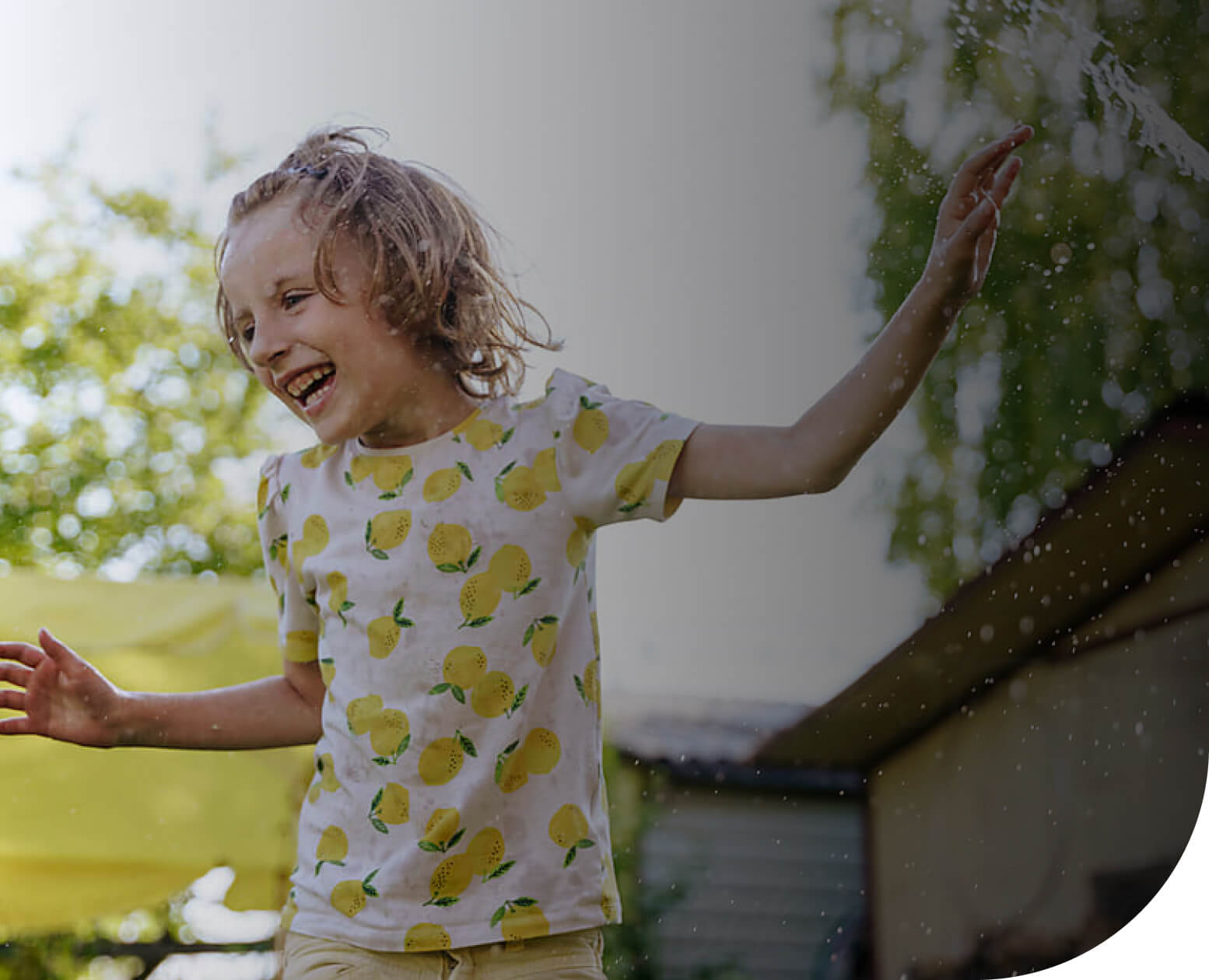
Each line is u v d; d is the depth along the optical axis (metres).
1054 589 3.89
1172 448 3.91
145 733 1.43
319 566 1.35
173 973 3.98
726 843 3.83
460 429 1.36
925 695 3.97
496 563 1.28
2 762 2.48
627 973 3.61
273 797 2.57
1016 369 4.82
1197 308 4.72
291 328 1.36
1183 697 3.78
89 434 6.11
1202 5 4.20
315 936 1.21
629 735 4.04
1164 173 4.58
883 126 4.85
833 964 3.77
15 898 2.44
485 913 1.18
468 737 1.24
